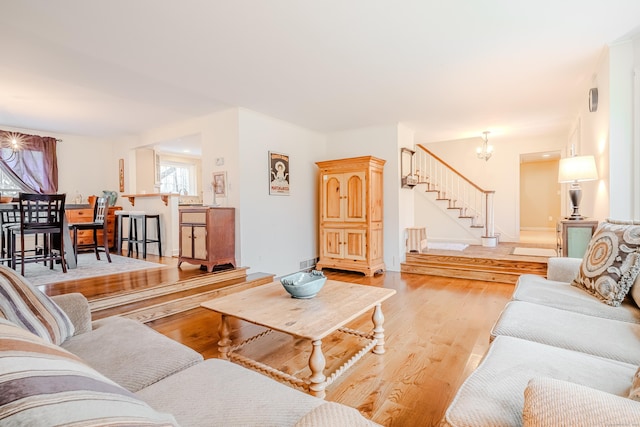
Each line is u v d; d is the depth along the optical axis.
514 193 6.71
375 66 2.93
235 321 3.00
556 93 3.65
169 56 2.71
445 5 2.05
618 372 1.06
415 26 2.29
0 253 4.56
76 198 5.86
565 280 2.37
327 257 5.07
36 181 5.34
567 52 2.70
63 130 5.41
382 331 2.34
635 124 2.53
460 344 2.45
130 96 3.69
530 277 2.42
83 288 3.11
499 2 2.03
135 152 6.09
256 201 4.38
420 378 1.98
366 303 2.14
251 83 3.31
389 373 2.04
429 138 6.13
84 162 5.97
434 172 6.96
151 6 2.02
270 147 4.59
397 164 5.00
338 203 4.95
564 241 3.11
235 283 3.84
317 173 5.54
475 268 4.51
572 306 1.77
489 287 4.08
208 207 3.86
